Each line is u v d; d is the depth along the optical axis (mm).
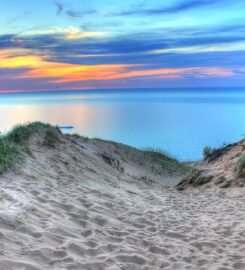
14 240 4738
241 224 7410
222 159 19484
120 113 182000
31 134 13633
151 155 22422
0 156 9430
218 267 5211
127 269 4812
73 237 5566
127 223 7191
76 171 11523
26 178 8711
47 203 7074
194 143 63594
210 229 7168
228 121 129625
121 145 21500
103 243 5621
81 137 20344
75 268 4457
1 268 3900
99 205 7855
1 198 6414
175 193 11953
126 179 14188
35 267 4156
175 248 5941
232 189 11172
